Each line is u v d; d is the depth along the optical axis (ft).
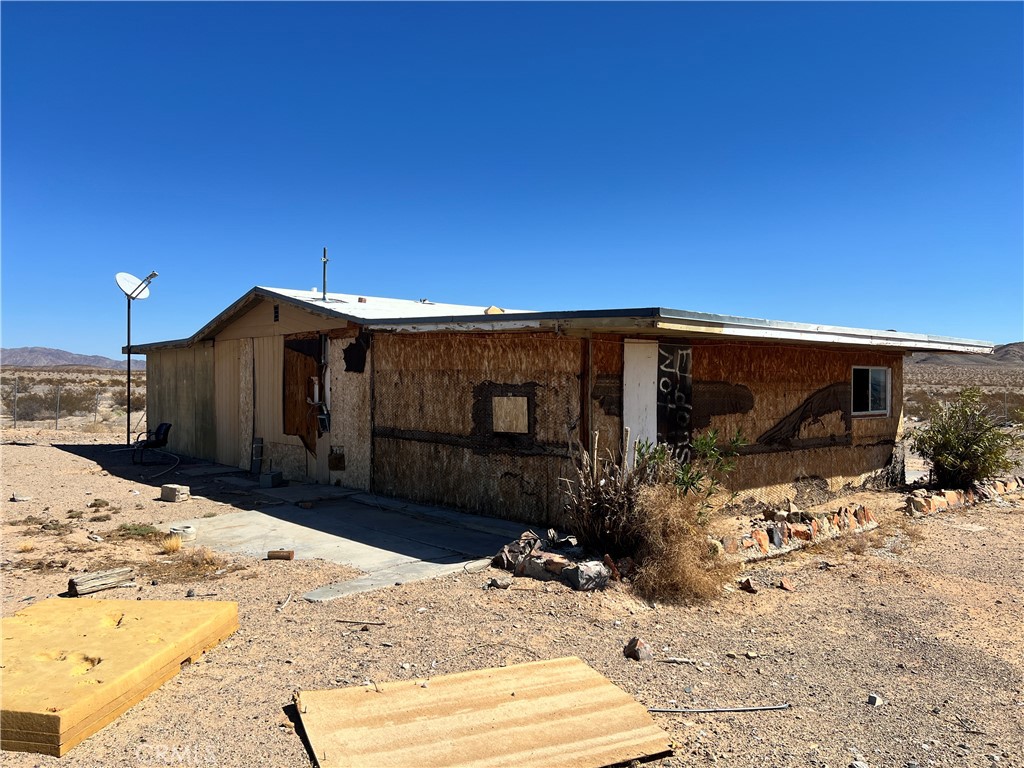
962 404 40.11
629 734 12.40
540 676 14.35
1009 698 14.84
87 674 12.74
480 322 26.91
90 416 103.14
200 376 51.62
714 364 30.04
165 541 25.30
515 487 28.86
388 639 16.57
